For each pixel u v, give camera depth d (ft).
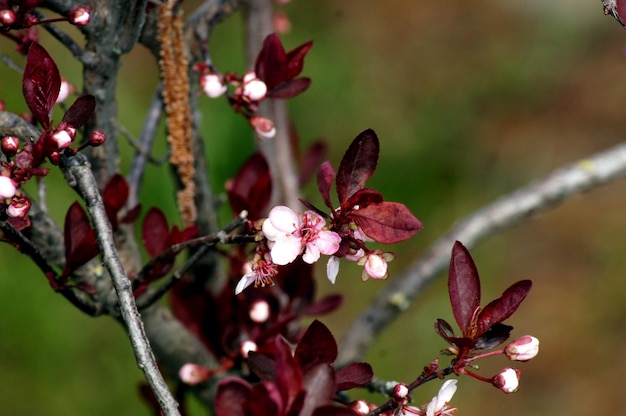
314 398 2.33
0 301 4.45
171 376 3.00
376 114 5.98
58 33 2.66
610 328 5.87
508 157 6.29
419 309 4.99
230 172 5.04
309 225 2.47
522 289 2.48
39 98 2.46
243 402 2.34
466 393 5.25
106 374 4.46
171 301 2.98
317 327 2.44
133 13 2.66
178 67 2.80
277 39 2.70
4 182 2.44
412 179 5.74
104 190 2.73
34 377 4.40
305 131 5.73
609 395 5.62
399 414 2.48
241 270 2.90
